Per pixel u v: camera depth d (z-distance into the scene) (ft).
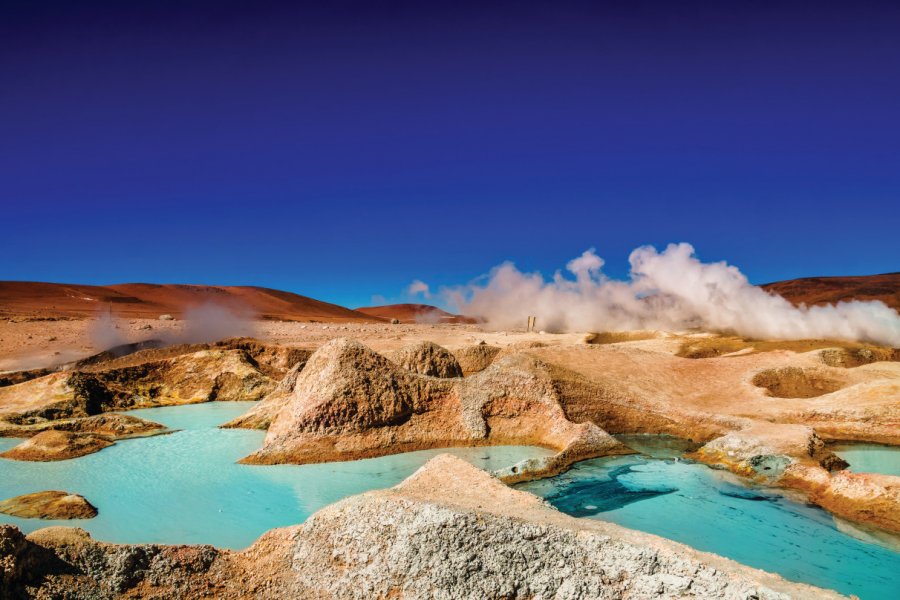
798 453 49.06
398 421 54.95
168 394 75.31
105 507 37.37
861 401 65.00
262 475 44.86
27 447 49.14
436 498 30.91
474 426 56.13
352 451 50.75
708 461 51.72
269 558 29.32
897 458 53.98
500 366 63.16
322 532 29.63
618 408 63.46
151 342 93.66
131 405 69.87
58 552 25.80
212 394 76.28
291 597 26.61
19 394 64.23
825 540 35.70
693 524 37.96
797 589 23.34
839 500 41.24
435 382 58.65
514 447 54.65
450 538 27.07
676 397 70.90
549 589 25.67
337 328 156.87
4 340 109.40
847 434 60.70
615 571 25.61
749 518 39.06
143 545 27.58
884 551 34.17
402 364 68.59
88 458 48.49
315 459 48.98
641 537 27.14
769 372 80.07
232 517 36.14
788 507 41.19
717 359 86.79
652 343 116.78
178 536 33.14
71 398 63.46
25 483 41.52
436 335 134.51
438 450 53.06
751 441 51.44
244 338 90.43
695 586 24.26
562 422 56.70
